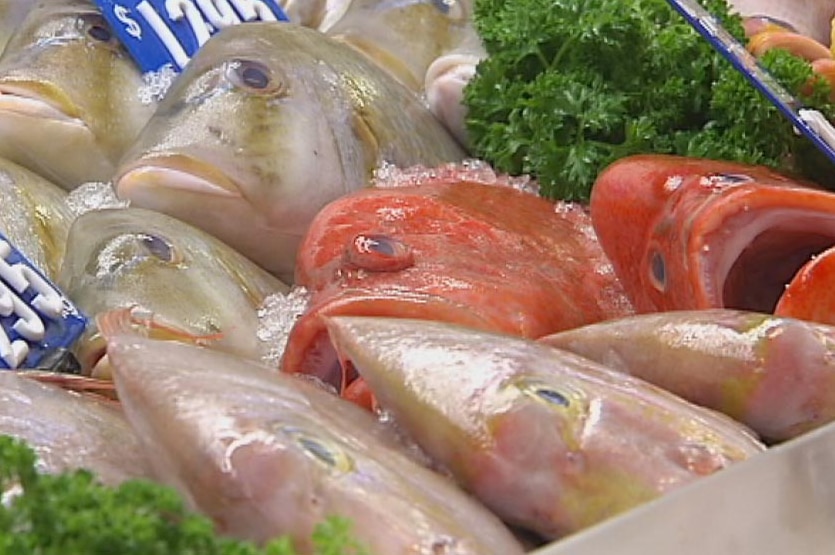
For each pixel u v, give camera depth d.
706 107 1.04
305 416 0.74
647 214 0.90
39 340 0.90
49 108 1.06
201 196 1.00
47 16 1.11
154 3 1.11
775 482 0.71
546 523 0.74
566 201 1.02
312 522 0.70
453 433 0.74
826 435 0.72
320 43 1.08
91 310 0.93
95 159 1.08
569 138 1.04
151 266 0.94
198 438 0.71
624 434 0.73
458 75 1.11
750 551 0.70
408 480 0.72
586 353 0.82
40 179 1.05
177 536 0.64
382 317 0.84
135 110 1.09
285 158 1.01
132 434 0.79
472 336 0.78
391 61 1.16
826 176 0.99
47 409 0.80
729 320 0.80
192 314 0.93
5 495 0.69
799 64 0.98
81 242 0.97
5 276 0.90
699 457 0.73
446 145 1.11
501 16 1.09
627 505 0.72
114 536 0.63
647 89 1.04
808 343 0.78
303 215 1.02
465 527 0.71
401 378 0.76
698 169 0.91
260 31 1.07
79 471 0.66
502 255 0.93
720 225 0.85
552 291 0.91
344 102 1.05
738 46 0.95
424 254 0.91
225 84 1.02
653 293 0.90
